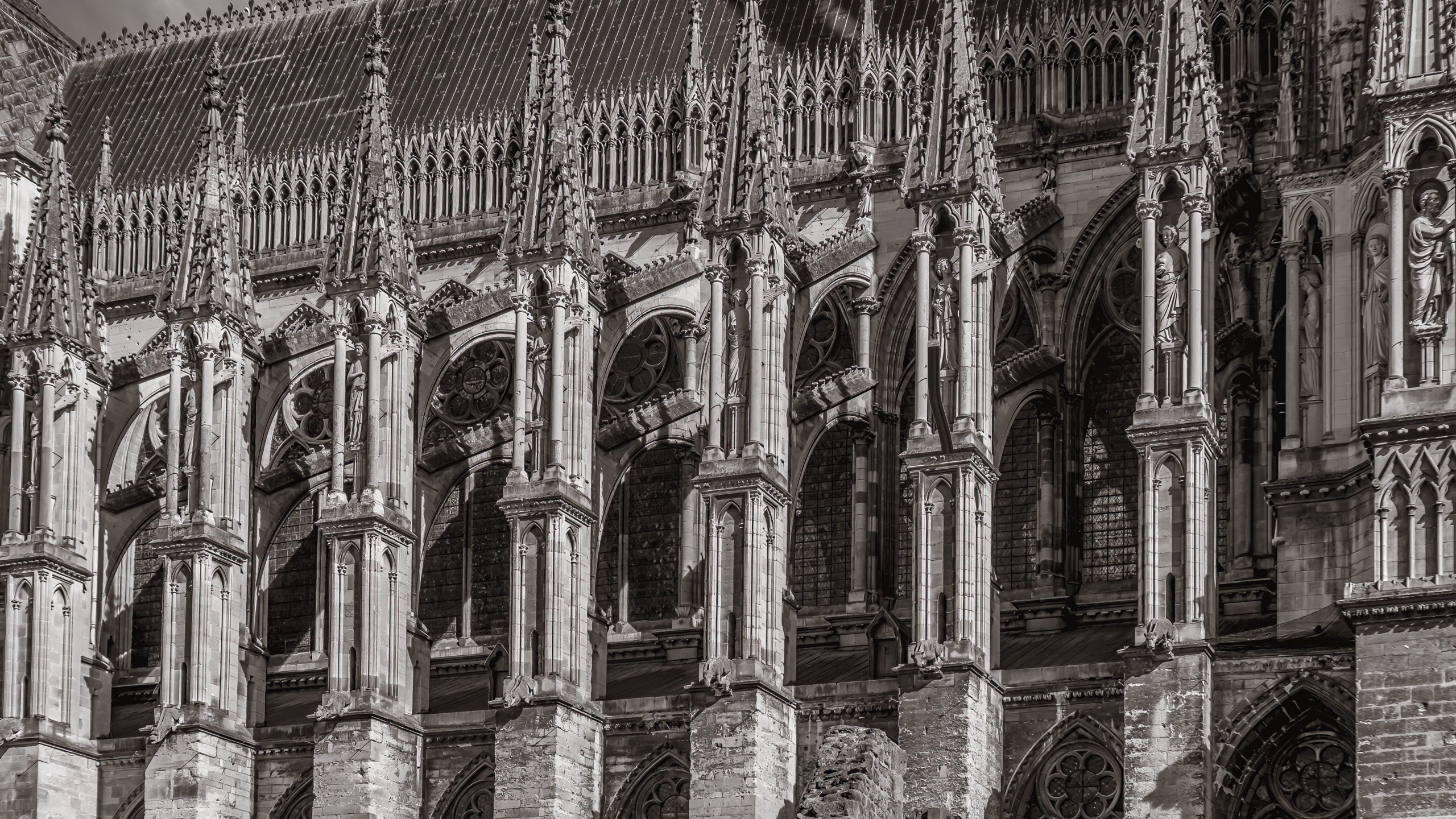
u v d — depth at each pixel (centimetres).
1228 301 7531
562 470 7381
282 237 9088
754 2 7519
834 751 6281
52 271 8362
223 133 8344
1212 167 6756
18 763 7875
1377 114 6281
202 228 8131
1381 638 5794
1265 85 7619
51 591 8075
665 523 8400
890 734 7006
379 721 7369
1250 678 6375
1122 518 7775
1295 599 6488
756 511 7050
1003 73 8144
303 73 9756
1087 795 6744
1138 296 7881
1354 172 6612
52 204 8475
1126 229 7881
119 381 8769
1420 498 5844
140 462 8912
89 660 8231
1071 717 6800
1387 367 6056
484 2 9650
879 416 8044
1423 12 6081
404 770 7456
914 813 6575
